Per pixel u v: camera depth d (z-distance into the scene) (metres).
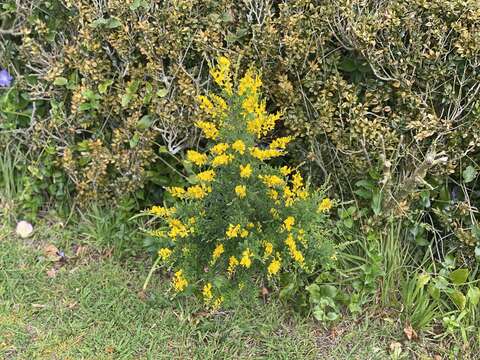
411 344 2.10
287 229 1.90
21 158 2.52
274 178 1.87
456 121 2.07
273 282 2.18
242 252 1.90
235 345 2.08
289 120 2.17
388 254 2.19
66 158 2.38
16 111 2.49
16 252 2.38
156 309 2.19
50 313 2.16
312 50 2.07
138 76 2.23
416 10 1.99
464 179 2.13
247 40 2.15
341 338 2.12
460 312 2.12
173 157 2.36
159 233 2.09
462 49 1.96
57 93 2.38
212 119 2.17
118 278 2.28
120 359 2.02
